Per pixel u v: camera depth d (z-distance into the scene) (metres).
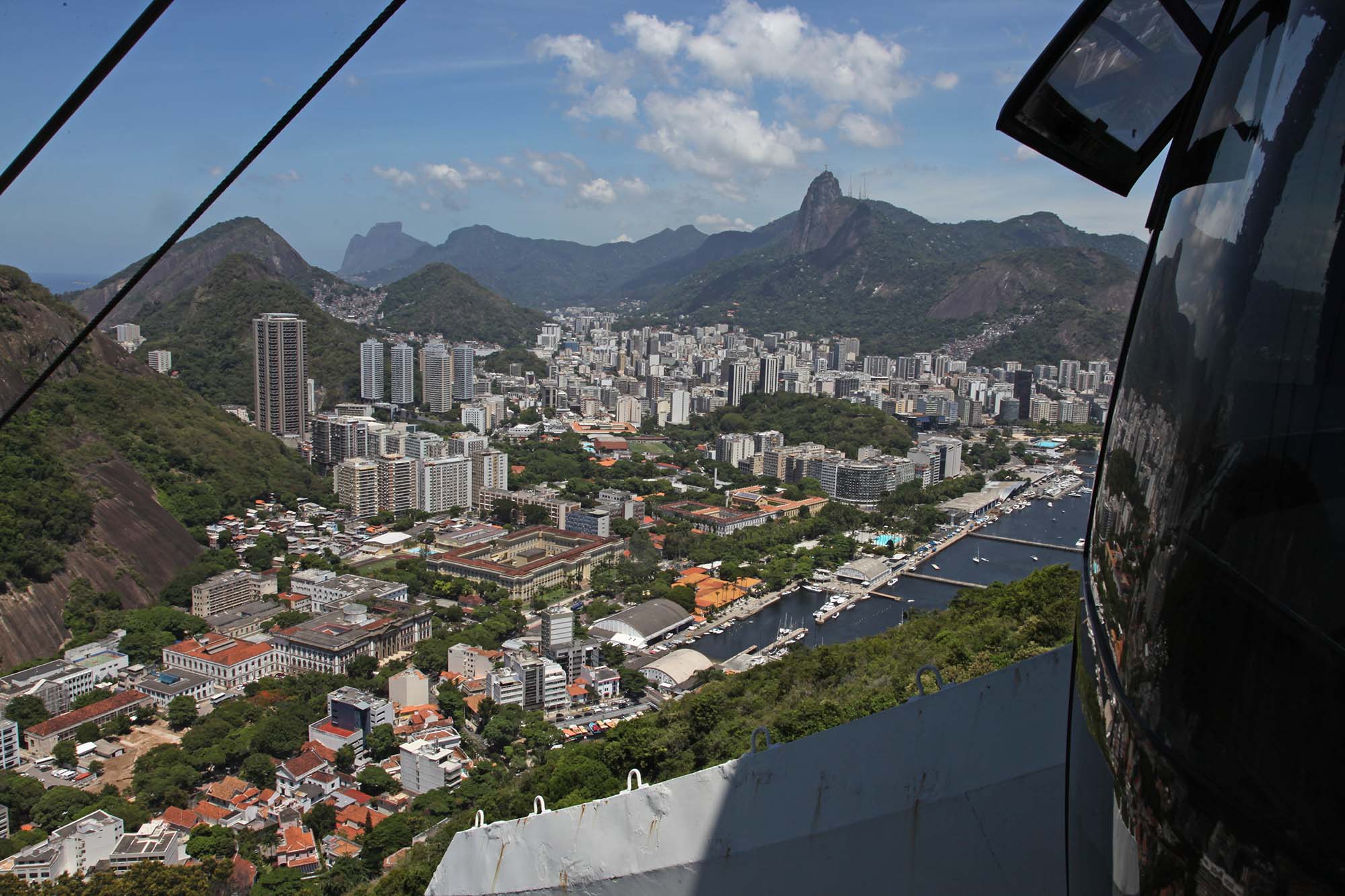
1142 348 4.80
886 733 12.85
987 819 11.98
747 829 13.60
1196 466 4.03
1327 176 3.64
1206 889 3.59
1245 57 4.41
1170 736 3.89
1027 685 11.98
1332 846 3.12
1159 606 4.11
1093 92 7.21
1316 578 3.35
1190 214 4.57
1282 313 3.72
